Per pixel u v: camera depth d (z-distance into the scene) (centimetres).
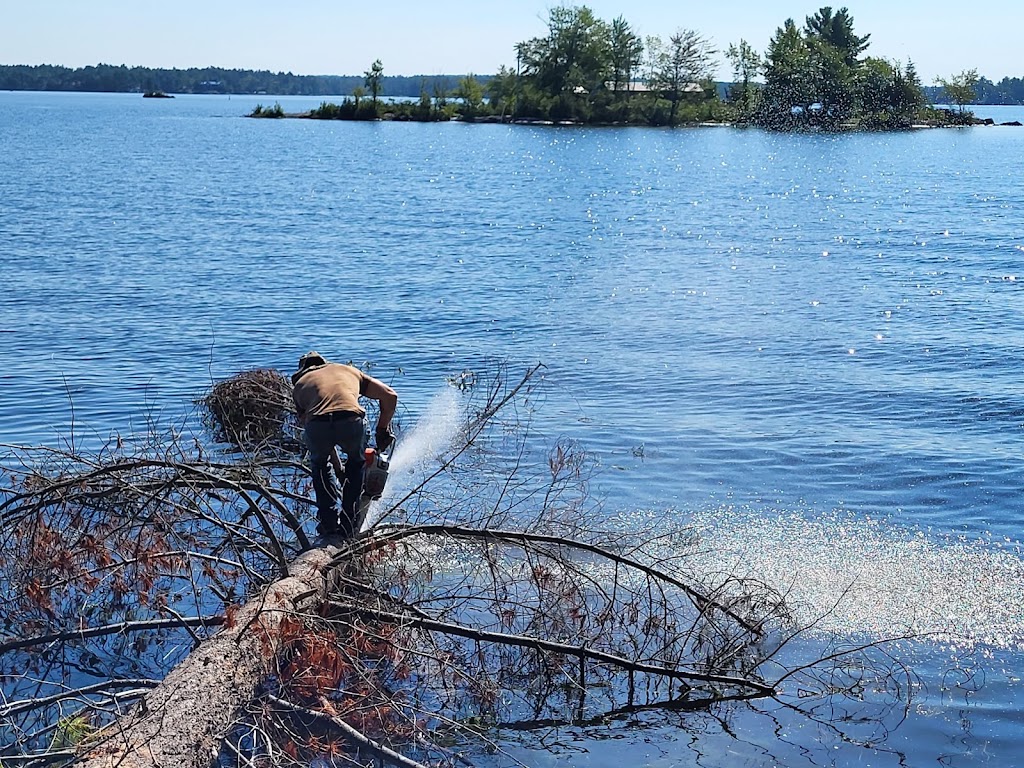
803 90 13375
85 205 3772
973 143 10369
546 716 548
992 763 483
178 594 680
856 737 510
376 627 584
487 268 2358
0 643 590
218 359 1400
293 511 770
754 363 1389
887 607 654
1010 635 612
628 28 14250
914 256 2558
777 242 2892
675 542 758
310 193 4562
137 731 424
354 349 1483
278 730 511
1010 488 883
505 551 718
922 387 1241
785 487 892
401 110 15625
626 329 1638
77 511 696
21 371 1307
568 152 8481
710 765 490
